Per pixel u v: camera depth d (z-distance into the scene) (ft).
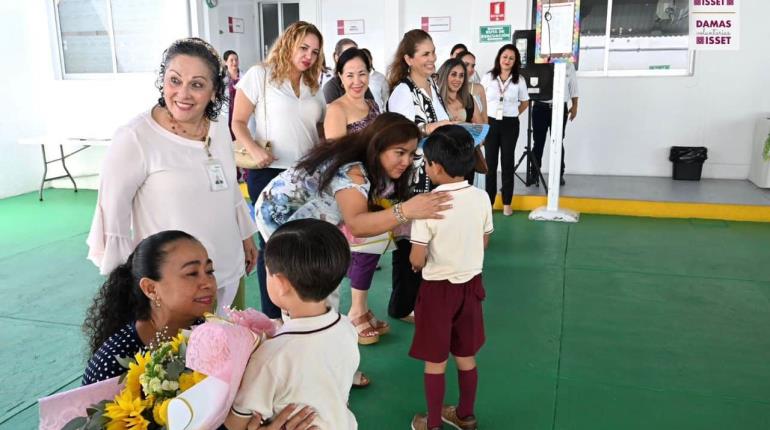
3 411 8.91
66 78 25.41
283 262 4.32
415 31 11.01
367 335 10.85
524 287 13.73
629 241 17.29
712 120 23.63
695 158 23.26
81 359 10.56
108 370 5.03
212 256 6.87
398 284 11.00
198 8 23.86
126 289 5.41
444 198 7.45
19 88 24.22
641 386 9.45
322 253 4.32
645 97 23.94
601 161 24.91
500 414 8.72
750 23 22.54
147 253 5.17
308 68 10.18
